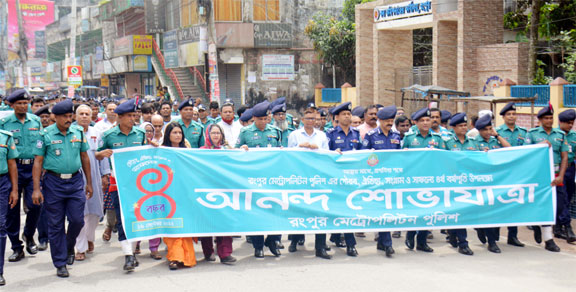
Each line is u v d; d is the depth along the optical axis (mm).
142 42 38562
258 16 31578
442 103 22328
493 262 7539
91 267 7371
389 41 25938
